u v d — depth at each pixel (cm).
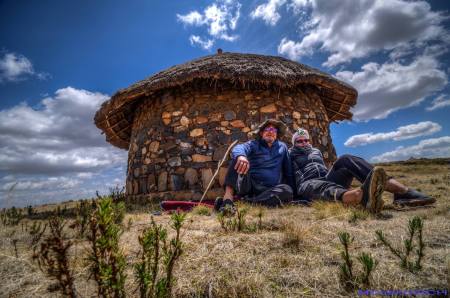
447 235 188
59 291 132
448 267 138
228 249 178
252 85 664
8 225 310
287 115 672
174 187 616
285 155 441
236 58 695
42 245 114
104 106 744
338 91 739
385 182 281
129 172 757
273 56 784
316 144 715
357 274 139
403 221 235
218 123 642
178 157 635
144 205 557
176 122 663
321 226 227
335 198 329
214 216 322
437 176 892
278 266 154
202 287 136
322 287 132
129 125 923
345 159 351
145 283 111
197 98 664
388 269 143
